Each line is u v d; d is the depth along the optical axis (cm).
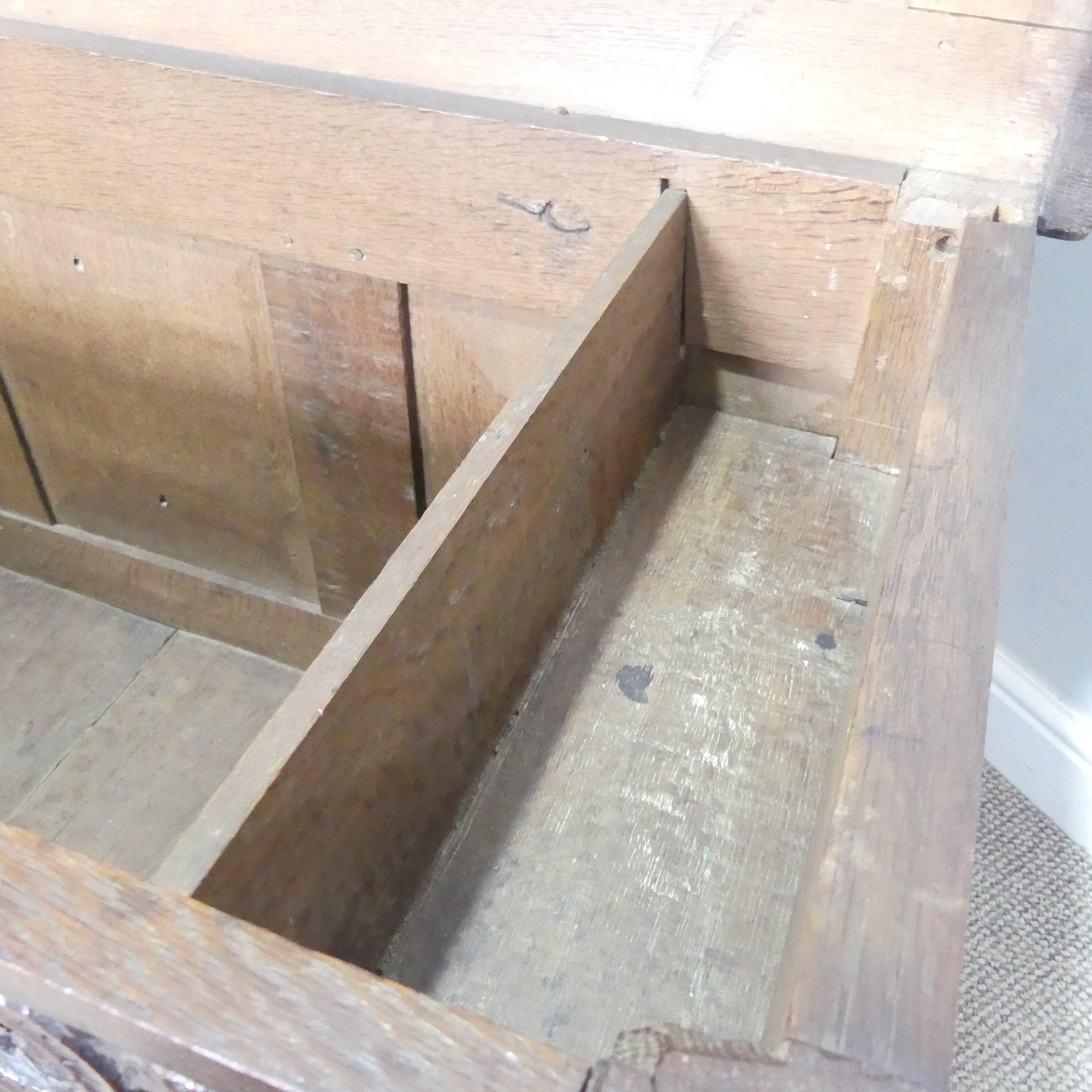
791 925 44
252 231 80
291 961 29
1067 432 94
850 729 34
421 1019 27
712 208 65
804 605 61
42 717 103
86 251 89
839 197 62
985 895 106
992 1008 98
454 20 70
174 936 29
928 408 46
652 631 60
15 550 118
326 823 41
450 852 52
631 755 55
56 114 79
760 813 52
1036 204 60
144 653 111
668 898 50
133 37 78
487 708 54
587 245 70
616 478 66
